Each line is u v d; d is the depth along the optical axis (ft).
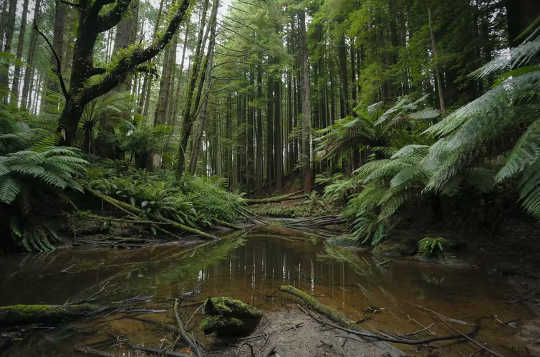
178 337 5.36
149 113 74.90
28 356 4.58
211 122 72.28
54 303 6.93
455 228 14.40
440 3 20.07
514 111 8.22
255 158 72.54
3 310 5.63
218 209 29.30
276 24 41.78
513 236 11.59
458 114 8.80
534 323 5.99
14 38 66.59
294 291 7.96
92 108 22.21
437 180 11.45
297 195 46.39
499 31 19.57
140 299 7.49
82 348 4.88
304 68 45.75
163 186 23.59
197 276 10.19
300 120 59.77
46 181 14.75
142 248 16.49
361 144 21.62
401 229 16.80
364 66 33.50
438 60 18.72
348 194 30.07
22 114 19.94
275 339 5.35
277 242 20.48
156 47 18.48
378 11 26.63
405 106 18.52
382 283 9.49
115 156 27.07
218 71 50.19
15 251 13.21
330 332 5.67
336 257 14.64
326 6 33.45
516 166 6.93
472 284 9.26
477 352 4.81
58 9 28.04
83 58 17.99
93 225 17.07
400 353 4.81
